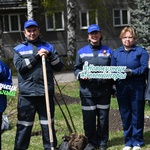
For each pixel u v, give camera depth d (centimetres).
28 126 589
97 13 2881
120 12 3238
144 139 704
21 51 579
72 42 2488
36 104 586
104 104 644
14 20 3083
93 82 635
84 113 647
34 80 572
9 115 938
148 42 1888
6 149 687
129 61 622
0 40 2709
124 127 657
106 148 664
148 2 1925
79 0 3162
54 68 584
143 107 649
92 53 632
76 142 523
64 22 3123
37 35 586
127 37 621
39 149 673
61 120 902
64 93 1362
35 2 2897
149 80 621
